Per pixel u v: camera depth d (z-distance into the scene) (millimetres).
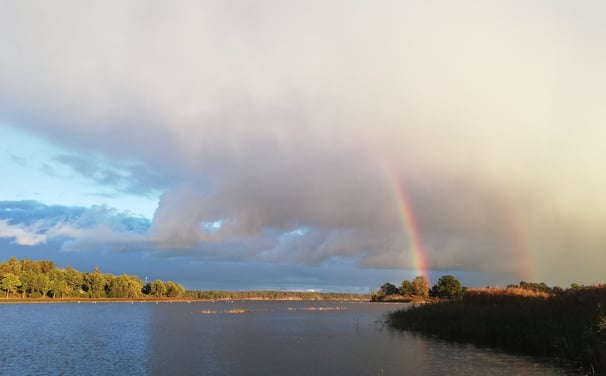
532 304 59812
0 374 44781
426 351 54875
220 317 140000
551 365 43500
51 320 120625
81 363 50562
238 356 55250
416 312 88938
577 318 47750
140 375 43781
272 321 120188
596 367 40312
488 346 57219
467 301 79812
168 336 80062
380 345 62219
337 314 158625
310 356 54375
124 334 84000
